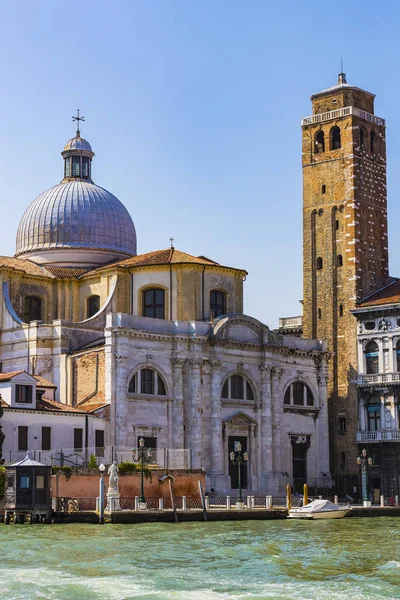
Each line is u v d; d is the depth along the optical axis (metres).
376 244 118.81
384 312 111.38
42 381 96.50
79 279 109.88
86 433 91.69
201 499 84.19
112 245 115.31
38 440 88.00
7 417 85.94
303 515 83.50
